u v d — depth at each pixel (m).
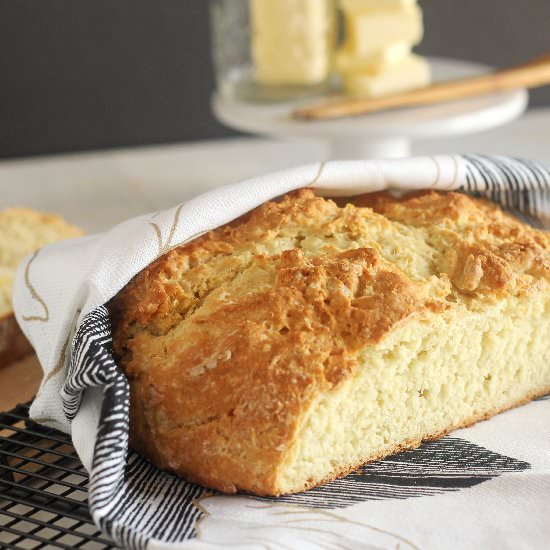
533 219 0.72
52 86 1.10
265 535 0.53
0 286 0.74
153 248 0.64
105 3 1.09
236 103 0.97
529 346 0.67
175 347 0.61
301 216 0.66
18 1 1.07
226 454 0.57
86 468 0.58
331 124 0.90
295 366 0.58
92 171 1.04
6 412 0.67
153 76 1.13
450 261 0.66
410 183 0.69
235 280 0.64
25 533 0.53
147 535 0.53
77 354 0.60
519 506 0.58
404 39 0.97
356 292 0.62
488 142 1.08
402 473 0.62
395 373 0.62
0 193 0.98
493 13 1.19
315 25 0.96
